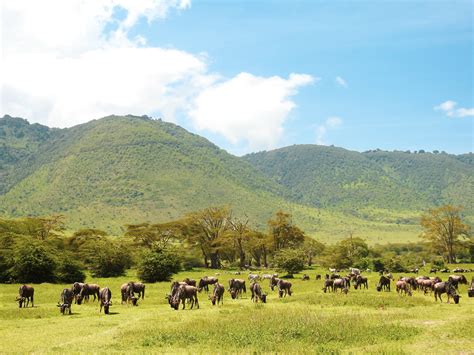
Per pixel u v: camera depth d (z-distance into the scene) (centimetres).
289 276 7356
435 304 3438
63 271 6431
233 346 1998
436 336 2112
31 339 2220
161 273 6638
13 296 4375
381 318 2614
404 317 2672
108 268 7725
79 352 1891
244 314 2780
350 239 10619
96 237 9362
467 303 3534
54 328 2520
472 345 1936
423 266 9669
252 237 10819
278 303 3641
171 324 2539
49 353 1872
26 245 6481
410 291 4219
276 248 10581
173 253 7275
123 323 2664
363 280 5097
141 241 10125
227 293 4759
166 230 10419
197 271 9219
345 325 2355
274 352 1869
